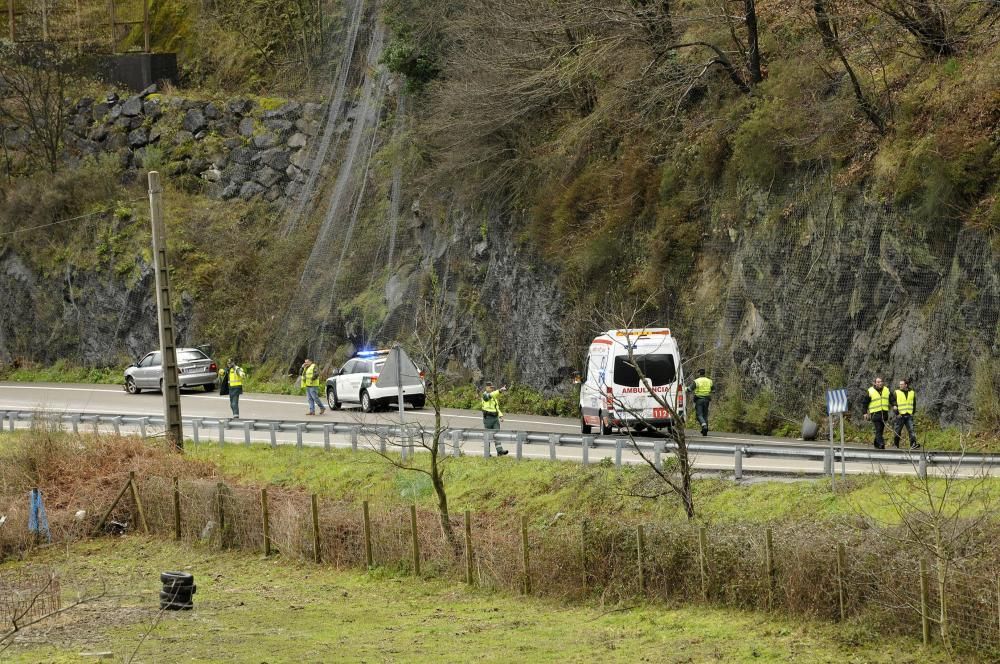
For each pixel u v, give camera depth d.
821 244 78.62
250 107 149.00
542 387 98.94
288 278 132.88
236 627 42.62
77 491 68.75
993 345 67.69
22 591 49.16
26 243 149.88
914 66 80.75
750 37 90.75
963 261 70.00
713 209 88.25
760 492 52.88
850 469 56.09
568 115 108.12
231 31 165.62
